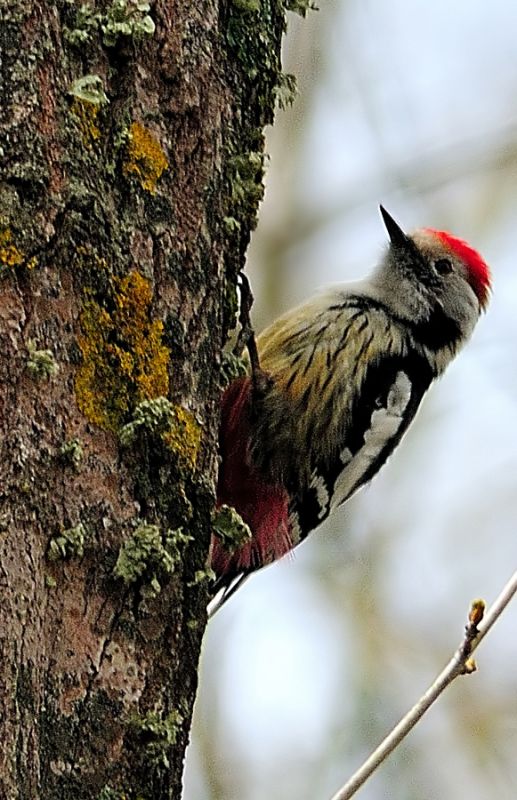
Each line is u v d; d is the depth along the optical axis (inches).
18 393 222.7
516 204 676.1
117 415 235.3
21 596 216.7
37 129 231.0
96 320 234.5
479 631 310.8
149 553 231.9
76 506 226.7
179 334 247.6
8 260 224.7
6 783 207.3
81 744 221.3
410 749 591.2
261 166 274.7
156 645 234.1
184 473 243.0
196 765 562.3
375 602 644.1
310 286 639.8
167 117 252.1
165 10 253.1
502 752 605.0
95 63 242.7
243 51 272.4
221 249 260.4
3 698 209.9
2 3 232.1
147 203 245.4
